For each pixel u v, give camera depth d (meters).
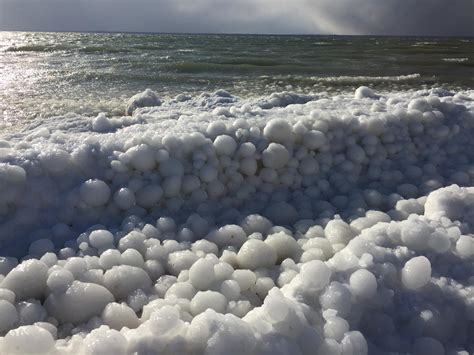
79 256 2.11
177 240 2.33
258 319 1.50
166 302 1.76
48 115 6.13
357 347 1.49
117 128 3.62
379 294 1.72
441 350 1.58
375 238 1.99
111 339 1.42
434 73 13.21
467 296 1.78
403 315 1.72
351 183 3.02
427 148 3.34
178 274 2.07
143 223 2.40
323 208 2.70
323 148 3.04
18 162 2.48
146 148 2.63
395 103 4.33
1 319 1.63
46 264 1.97
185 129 3.00
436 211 2.32
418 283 1.75
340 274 1.76
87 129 3.62
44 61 14.92
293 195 2.87
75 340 1.53
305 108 4.09
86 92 8.48
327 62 16.00
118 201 2.49
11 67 12.83
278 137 2.96
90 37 39.25
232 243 2.30
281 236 2.25
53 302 1.77
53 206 2.45
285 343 1.45
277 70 13.26
